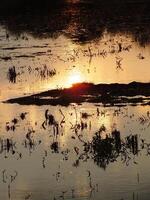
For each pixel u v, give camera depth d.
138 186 11.95
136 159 13.46
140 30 33.38
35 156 13.91
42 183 12.32
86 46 28.98
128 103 18.36
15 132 15.81
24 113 17.75
